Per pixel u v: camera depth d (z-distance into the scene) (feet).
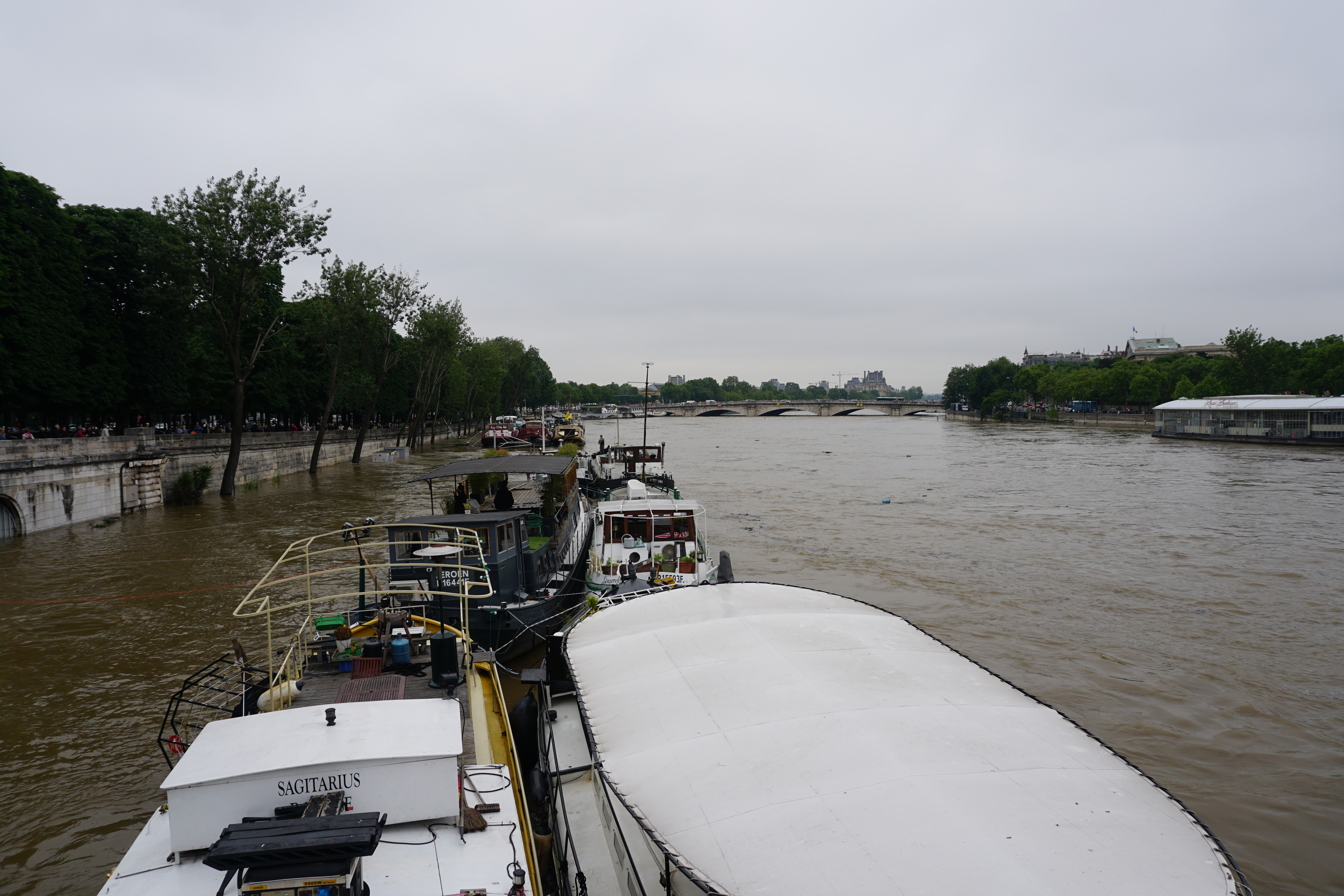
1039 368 606.96
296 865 19.43
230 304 151.23
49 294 128.88
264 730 25.32
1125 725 52.90
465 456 275.59
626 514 76.02
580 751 40.57
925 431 493.36
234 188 146.51
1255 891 36.76
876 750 26.66
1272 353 409.28
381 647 40.19
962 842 21.81
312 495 159.12
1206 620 75.25
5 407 126.93
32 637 66.59
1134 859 21.50
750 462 263.29
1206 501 157.07
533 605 60.18
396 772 24.08
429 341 273.95
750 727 29.63
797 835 23.03
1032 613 77.36
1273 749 49.78
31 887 34.40
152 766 44.73
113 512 127.75
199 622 70.59
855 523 131.34
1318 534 120.57
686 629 40.32
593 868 32.48
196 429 208.95
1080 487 181.57
